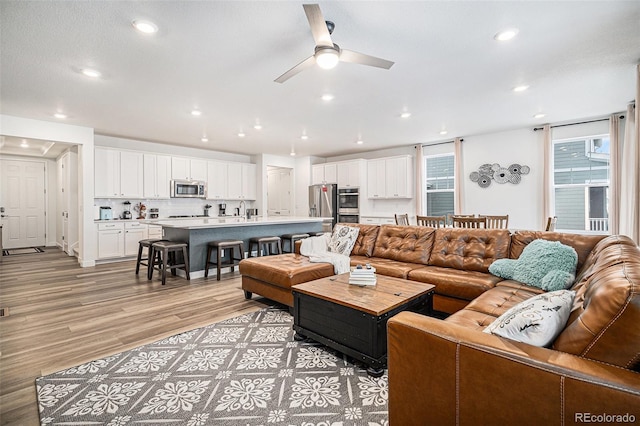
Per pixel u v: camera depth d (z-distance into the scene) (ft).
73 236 21.81
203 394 5.94
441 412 3.91
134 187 20.72
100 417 5.30
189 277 14.69
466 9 7.02
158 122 16.67
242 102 13.41
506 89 12.03
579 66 10.02
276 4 6.81
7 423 5.14
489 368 3.55
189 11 7.04
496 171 19.29
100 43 8.43
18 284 13.82
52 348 7.77
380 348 6.54
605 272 4.31
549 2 6.79
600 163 16.39
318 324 7.66
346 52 7.33
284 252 19.61
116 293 12.44
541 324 3.73
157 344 8.00
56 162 26.94
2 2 6.64
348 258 11.89
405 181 23.08
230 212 26.48
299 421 5.19
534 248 8.71
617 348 3.14
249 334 8.61
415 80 11.10
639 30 7.91
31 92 12.01
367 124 17.26
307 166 28.37
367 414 5.36
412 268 10.46
